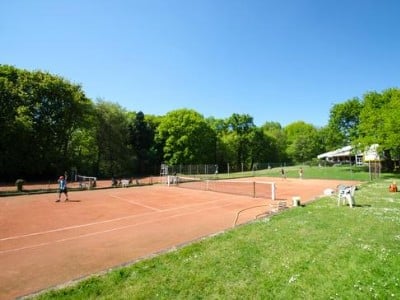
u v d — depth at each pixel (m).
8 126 41.09
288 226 12.25
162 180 47.34
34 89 46.97
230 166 82.25
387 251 8.73
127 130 64.81
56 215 18.59
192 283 7.04
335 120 57.44
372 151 44.41
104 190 34.59
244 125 85.44
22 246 11.87
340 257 8.36
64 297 6.51
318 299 6.17
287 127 125.06
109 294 6.62
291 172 61.44
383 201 18.95
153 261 8.57
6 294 7.63
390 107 41.25
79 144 55.81
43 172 49.84
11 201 25.38
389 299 6.07
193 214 18.58
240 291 6.60
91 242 12.34
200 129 68.81
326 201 19.55
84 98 53.19
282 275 7.33
